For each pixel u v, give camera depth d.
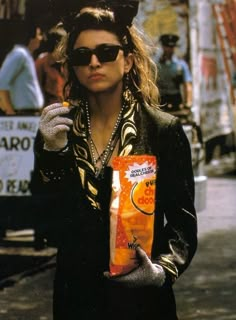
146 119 2.29
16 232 7.93
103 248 2.24
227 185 11.85
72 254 2.26
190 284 5.86
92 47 2.27
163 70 9.36
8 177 7.07
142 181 2.15
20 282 5.89
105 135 2.30
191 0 12.73
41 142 2.27
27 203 6.91
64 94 2.43
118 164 2.15
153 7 12.66
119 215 2.14
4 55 7.43
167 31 12.70
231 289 5.75
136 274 2.14
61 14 2.34
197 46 12.98
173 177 2.28
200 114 13.29
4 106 7.32
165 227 2.33
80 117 2.32
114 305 2.23
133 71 2.37
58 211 2.30
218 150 13.84
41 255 6.80
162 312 2.26
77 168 2.27
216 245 7.28
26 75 7.32
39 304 5.37
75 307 2.27
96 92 2.28
